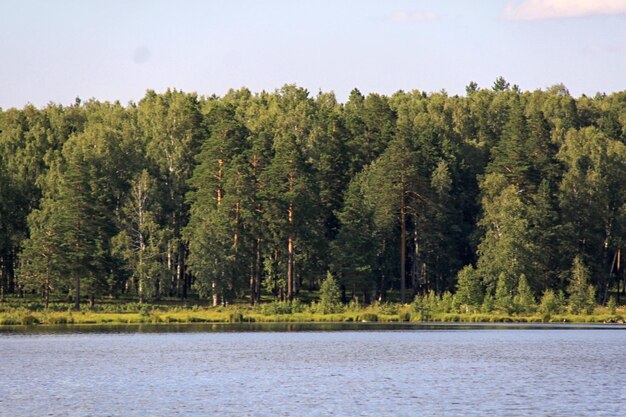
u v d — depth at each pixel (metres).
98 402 98.19
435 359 135.62
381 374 119.38
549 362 131.12
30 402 98.06
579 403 96.69
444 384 110.38
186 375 118.75
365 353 144.12
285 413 92.19
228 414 91.81
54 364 129.75
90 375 118.38
